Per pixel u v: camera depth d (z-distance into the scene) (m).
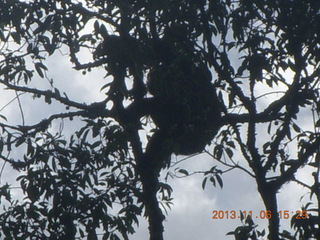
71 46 12.75
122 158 12.70
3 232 12.27
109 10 11.80
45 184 12.16
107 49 11.49
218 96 12.29
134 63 11.52
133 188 13.11
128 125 13.15
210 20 11.69
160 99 13.29
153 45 11.75
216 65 11.77
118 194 12.73
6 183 12.59
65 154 12.43
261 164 11.69
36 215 12.27
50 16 12.36
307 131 11.91
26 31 12.66
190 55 11.73
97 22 11.76
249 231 11.21
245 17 11.60
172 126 12.87
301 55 11.70
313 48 11.52
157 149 13.29
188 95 12.20
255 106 11.91
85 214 12.33
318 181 11.27
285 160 11.97
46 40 12.64
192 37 11.73
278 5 11.54
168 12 11.67
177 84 11.94
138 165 13.34
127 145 12.52
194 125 12.77
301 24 11.45
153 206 13.34
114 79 11.80
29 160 12.47
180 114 13.04
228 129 12.33
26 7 12.45
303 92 11.82
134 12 11.65
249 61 11.65
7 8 12.42
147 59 11.49
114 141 12.41
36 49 12.85
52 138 12.66
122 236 12.54
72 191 12.17
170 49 11.74
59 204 12.12
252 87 11.79
